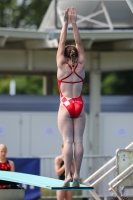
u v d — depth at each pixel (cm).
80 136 2348
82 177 4838
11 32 4500
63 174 3506
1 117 5003
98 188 3145
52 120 5044
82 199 4638
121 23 5091
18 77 10575
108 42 4916
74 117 2355
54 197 4275
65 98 2358
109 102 5228
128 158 3053
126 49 4825
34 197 4238
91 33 4488
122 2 4803
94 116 5006
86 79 9712
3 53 4931
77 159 2333
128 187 2997
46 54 4975
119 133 5056
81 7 4956
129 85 9588
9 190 3066
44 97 5162
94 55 4991
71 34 4450
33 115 5028
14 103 5069
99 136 5000
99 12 4712
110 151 5044
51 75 6253
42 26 5769
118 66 4988
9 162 3491
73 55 2356
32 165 4209
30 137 5003
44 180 2783
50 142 5012
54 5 5000
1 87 10475
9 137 4991
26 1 10625
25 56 4956
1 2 10562
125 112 5088
